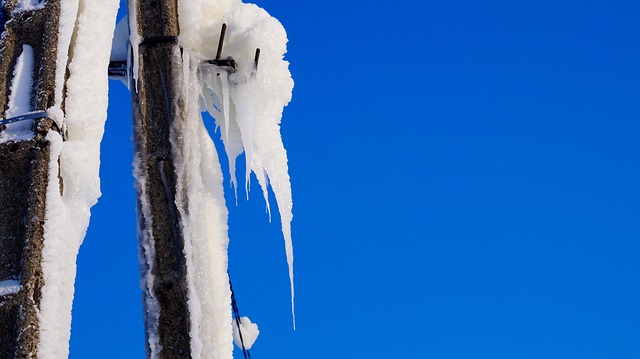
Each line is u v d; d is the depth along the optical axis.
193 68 6.30
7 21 5.45
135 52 6.02
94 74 5.44
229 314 5.64
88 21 5.60
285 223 6.83
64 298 4.72
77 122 5.25
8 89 5.22
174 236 5.50
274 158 6.85
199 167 5.78
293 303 6.68
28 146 4.99
